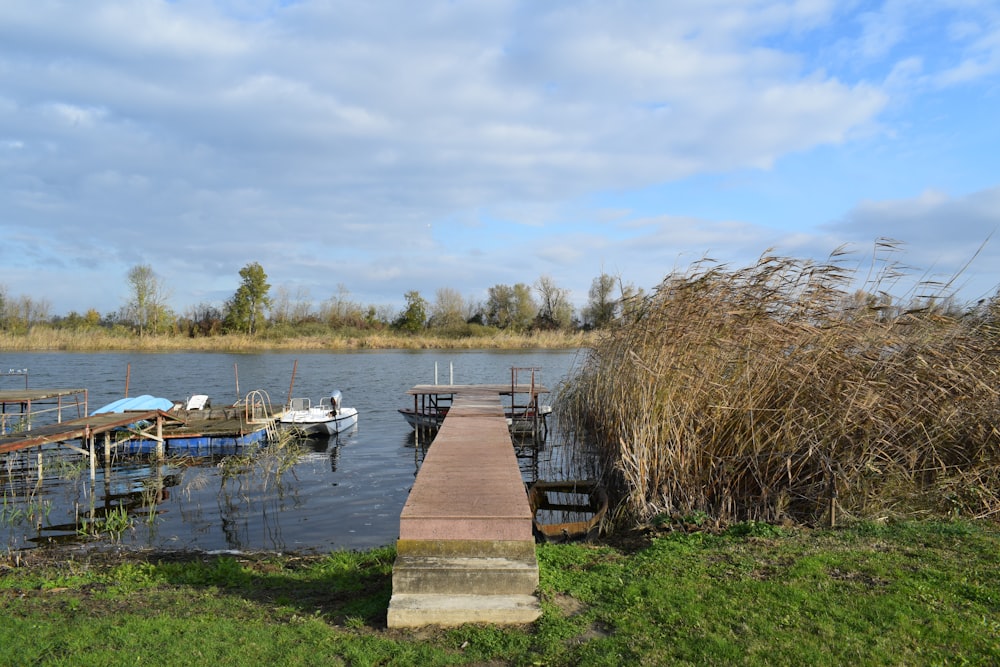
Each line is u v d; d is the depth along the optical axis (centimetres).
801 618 589
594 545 930
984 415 997
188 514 1319
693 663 511
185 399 2775
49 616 661
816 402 1002
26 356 5366
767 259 1109
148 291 6781
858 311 1059
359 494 1484
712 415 1049
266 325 7300
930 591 647
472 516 673
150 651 554
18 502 1441
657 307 1190
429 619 610
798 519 986
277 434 2031
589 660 524
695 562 770
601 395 1383
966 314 1164
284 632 600
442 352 6169
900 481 993
